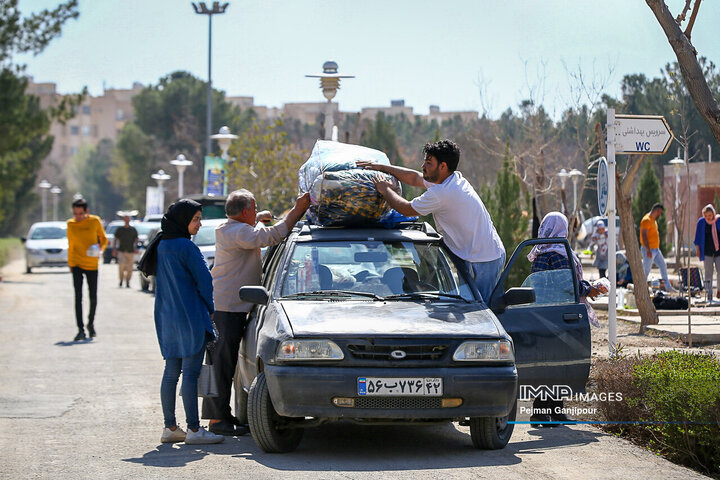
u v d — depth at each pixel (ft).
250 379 37.68
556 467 31.68
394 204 37.27
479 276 37.81
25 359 60.85
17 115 156.46
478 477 29.91
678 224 121.70
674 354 40.52
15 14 148.77
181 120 401.49
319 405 31.45
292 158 168.96
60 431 38.81
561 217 41.34
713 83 71.87
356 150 39.83
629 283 89.51
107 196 591.78
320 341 31.76
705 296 90.48
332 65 77.15
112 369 56.70
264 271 41.63
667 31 38.45
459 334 32.12
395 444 35.86
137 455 34.09
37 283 146.51
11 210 303.89
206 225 106.32
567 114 100.37
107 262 220.23
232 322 38.78
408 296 35.60
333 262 36.73
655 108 96.17
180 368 37.06
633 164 67.56
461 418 32.94
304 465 31.83
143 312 96.58
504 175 72.84
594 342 60.18
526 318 36.83
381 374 31.35
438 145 37.24
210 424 38.96
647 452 34.50
